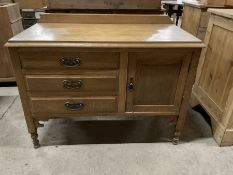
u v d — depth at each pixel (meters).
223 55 1.52
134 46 1.15
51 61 1.18
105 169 1.33
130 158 1.42
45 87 1.25
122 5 1.57
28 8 2.48
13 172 1.31
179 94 1.35
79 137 1.60
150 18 1.57
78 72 1.22
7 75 2.19
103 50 1.17
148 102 1.37
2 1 2.39
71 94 1.29
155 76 1.28
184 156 1.44
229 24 1.44
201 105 1.82
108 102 1.33
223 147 1.53
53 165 1.36
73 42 1.14
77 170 1.33
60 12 1.56
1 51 2.06
